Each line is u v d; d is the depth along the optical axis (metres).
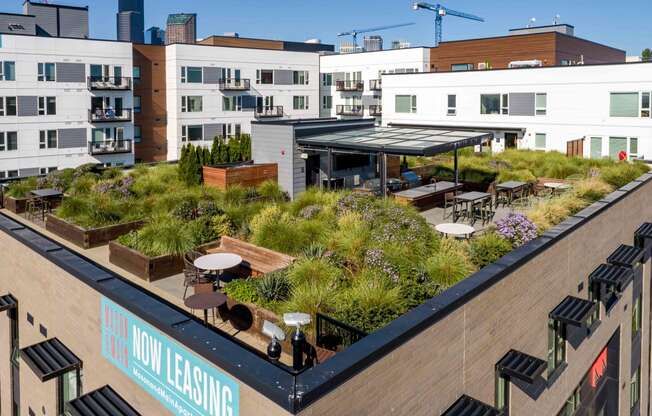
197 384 6.86
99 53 46.38
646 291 19.36
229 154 21.33
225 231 13.88
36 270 11.26
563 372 12.09
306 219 14.52
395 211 13.89
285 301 9.66
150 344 7.72
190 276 10.94
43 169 44.38
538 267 10.41
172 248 12.06
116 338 8.60
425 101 41.19
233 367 6.17
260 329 9.25
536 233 12.85
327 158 20.72
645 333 19.67
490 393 9.03
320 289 9.48
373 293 9.38
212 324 9.85
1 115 42.06
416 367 7.04
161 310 7.74
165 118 51.69
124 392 8.55
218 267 10.09
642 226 18.50
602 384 15.48
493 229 13.51
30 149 43.62
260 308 9.32
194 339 6.81
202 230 13.52
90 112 46.00
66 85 44.88
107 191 17.86
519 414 10.09
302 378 5.76
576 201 15.81
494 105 37.72
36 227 15.95
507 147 37.59
